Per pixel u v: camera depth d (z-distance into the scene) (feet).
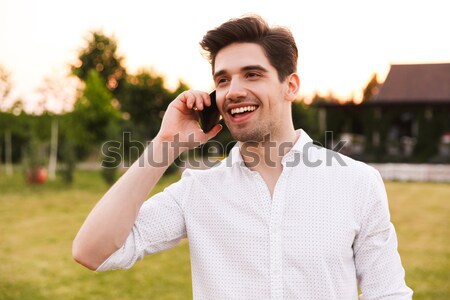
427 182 55.31
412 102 78.64
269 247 5.15
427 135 78.79
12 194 44.21
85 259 5.07
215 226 5.41
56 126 65.87
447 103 77.30
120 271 19.67
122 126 50.21
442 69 85.05
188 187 5.62
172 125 5.44
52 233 27.35
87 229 5.06
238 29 5.16
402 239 25.40
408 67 86.84
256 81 5.19
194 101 5.49
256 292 5.14
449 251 22.67
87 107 75.05
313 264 5.06
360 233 5.29
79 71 73.46
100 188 48.85
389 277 5.22
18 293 16.97
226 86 5.30
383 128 80.48
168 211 5.59
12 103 65.36
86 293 17.04
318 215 5.17
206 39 5.31
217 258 5.35
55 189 48.03
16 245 24.43
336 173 5.32
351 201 5.24
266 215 5.24
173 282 18.26
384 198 5.36
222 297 5.25
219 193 5.47
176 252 22.68
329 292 5.04
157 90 96.17
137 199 5.16
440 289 16.84
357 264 5.38
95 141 77.25
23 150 70.95
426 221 30.45
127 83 100.32
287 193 5.25
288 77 5.37
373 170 5.50
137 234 5.42
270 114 5.24
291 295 5.05
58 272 19.69
